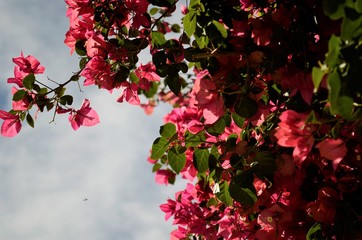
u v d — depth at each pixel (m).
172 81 1.18
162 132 1.15
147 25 1.21
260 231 1.08
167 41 1.19
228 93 1.01
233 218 1.18
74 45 1.23
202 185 1.25
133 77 1.26
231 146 1.09
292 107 0.99
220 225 1.19
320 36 1.00
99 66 1.18
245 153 1.07
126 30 1.24
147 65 1.26
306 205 1.07
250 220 1.17
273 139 1.02
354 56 0.83
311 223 1.07
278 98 1.07
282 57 1.02
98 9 1.21
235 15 1.11
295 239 1.07
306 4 1.01
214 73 1.05
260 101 1.09
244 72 1.04
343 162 1.03
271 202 1.12
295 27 1.01
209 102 1.02
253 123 1.06
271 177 1.08
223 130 1.12
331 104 0.82
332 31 0.96
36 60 1.21
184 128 1.19
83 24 1.22
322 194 1.03
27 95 1.17
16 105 1.18
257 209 1.11
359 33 0.82
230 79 1.03
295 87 0.94
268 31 1.03
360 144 1.01
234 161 1.08
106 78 1.18
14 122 1.19
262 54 1.01
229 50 1.09
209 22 1.11
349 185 1.03
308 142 0.91
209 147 1.16
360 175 1.03
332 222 1.03
